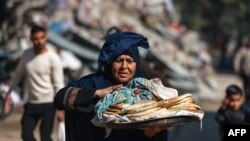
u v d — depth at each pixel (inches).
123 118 168.7
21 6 792.3
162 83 188.4
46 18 848.3
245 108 354.6
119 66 179.8
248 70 793.6
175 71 897.5
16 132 506.0
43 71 335.9
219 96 970.1
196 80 996.6
